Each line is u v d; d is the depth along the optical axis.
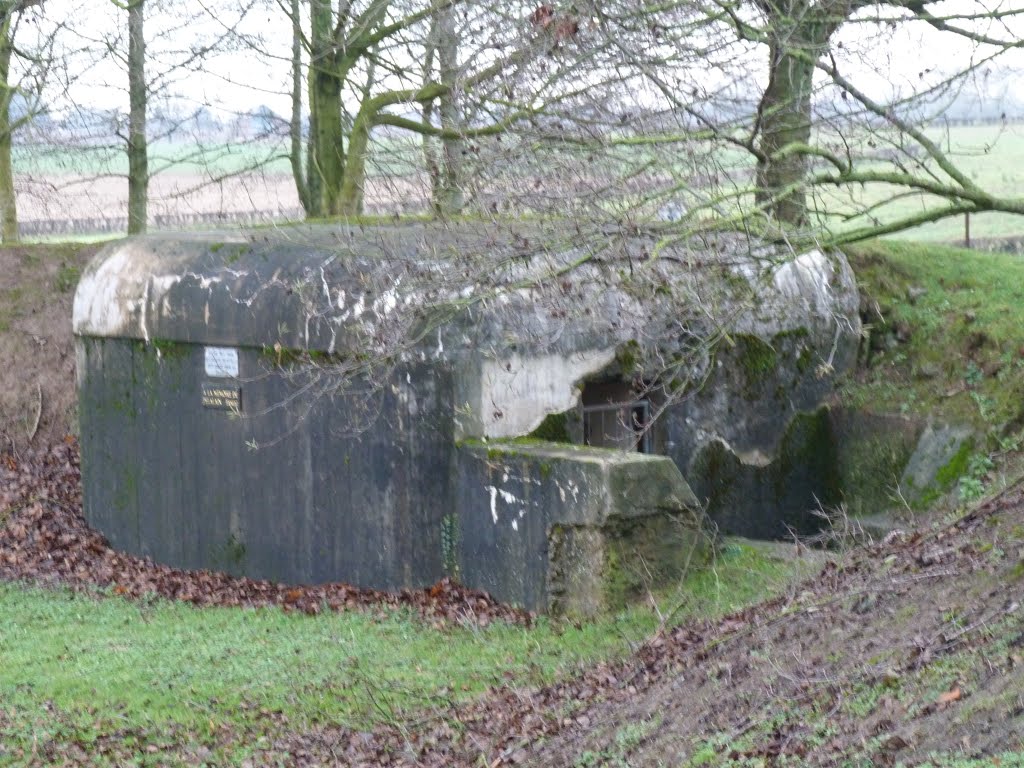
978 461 12.13
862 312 14.20
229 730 8.55
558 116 8.10
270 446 12.43
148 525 13.68
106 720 8.70
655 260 6.96
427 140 11.93
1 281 17.73
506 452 11.06
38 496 15.08
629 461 10.57
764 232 7.11
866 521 12.52
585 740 7.51
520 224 9.39
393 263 10.05
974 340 13.27
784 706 6.63
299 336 11.92
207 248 13.16
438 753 8.00
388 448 11.61
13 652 10.65
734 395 12.99
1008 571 6.93
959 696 5.73
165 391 13.32
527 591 10.95
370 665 9.90
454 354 11.41
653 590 10.67
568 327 11.23
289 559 12.43
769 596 9.55
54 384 16.77
